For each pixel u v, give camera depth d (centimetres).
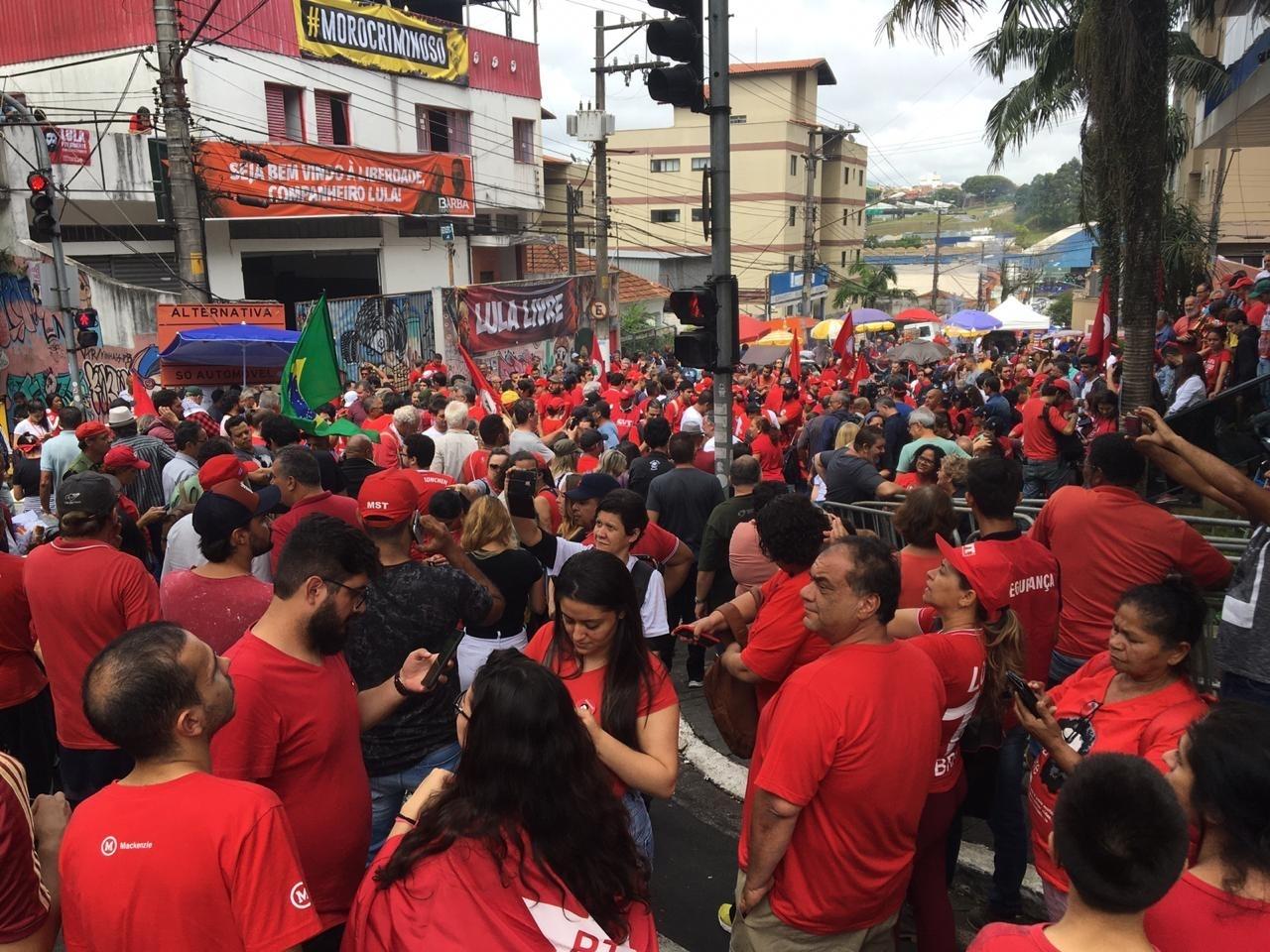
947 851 402
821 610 297
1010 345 4134
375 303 2355
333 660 305
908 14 988
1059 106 1606
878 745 288
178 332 1544
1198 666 296
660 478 724
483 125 3209
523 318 2755
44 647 427
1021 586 391
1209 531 631
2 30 2542
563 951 210
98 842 217
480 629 444
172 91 1730
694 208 5600
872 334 4612
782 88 5631
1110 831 181
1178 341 1204
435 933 208
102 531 432
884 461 1073
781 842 293
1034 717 299
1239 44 1498
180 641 229
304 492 543
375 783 374
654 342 4197
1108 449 429
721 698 393
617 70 2825
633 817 320
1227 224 2848
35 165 1981
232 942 217
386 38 2819
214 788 224
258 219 2481
